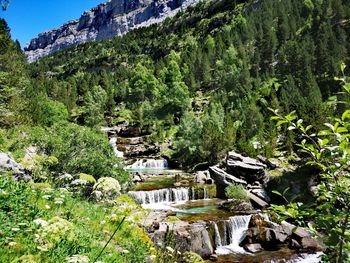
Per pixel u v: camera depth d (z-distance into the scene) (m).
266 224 21.06
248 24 125.44
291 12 119.81
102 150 21.92
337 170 3.38
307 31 101.31
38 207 7.34
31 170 12.46
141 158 57.16
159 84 111.06
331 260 3.40
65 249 5.65
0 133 20.56
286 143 41.34
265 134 49.16
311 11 116.25
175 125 77.25
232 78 92.00
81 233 6.99
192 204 27.48
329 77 73.75
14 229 5.11
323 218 3.35
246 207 24.95
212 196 30.66
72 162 18.83
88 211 9.23
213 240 19.77
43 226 4.18
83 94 118.94
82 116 92.44
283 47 93.50
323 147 3.52
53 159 13.40
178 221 18.72
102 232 7.96
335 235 3.20
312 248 19.39
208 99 91.81
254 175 32.03
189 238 17.03
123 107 107.38
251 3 162.62
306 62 80.88
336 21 97.38
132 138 69.25
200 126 50.88
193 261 6.86
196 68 109.81
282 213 3.76
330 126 3.37
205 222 20.36
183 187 30.41
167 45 177.00
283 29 105.69
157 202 28.03
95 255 6.11
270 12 126.31
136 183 33.62
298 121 3.70
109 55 195.25
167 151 58.41
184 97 86.25
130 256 7.14
